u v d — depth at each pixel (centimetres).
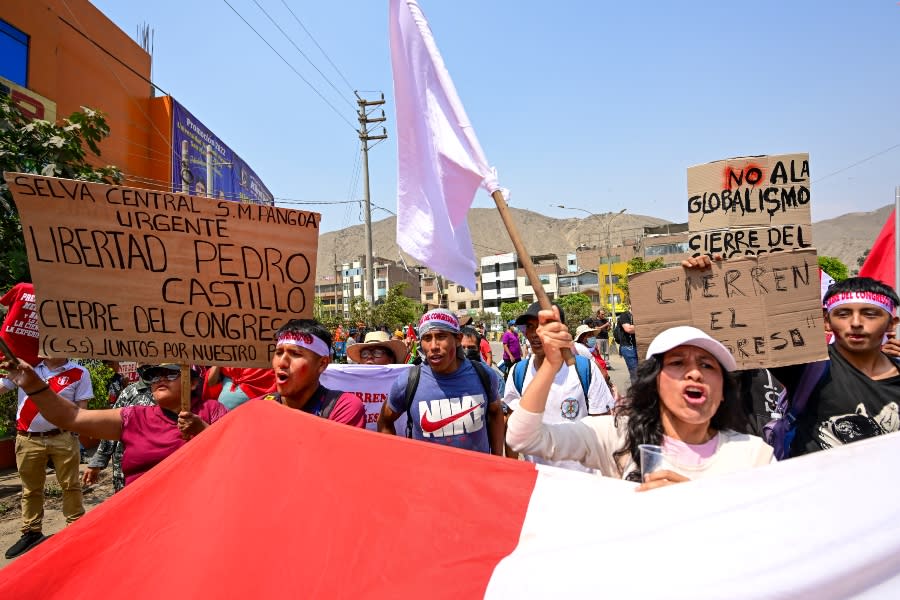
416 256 276
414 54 277
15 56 1347
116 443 462
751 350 263
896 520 131
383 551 162
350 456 193
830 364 277
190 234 307
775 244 282
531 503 171
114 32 1736
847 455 148
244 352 313
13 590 164
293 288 324
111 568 170
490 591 142
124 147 1788
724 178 287
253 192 3058
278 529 173
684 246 7831
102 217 293
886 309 268
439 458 190
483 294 9675
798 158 282
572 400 378
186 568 166
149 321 298
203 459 202
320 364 317
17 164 608
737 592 124
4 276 611
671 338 199
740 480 150
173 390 326
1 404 786
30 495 511
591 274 9138
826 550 127
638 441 212
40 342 280
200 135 2200
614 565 137
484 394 380
